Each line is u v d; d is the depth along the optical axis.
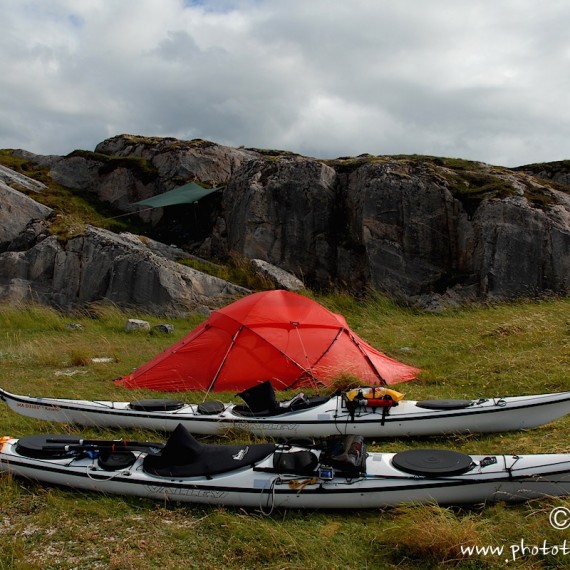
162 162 24.19
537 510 5.14
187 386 9.22
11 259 18.61
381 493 5.27
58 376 10.73
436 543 4.68
